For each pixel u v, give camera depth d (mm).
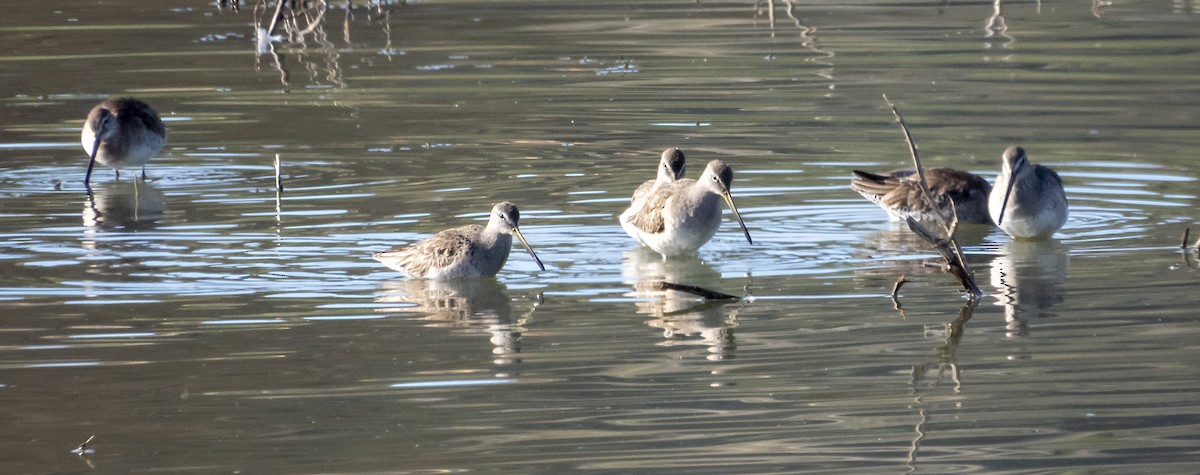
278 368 13016
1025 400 12141
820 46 28812
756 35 30031
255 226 18016
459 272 15852
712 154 21484
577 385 12547
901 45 28797
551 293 15516
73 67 27609
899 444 11281
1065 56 27516
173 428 11641
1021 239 17750
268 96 25469
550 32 30688
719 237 17828
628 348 13562
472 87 25969
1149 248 16906
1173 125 22594
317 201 19203
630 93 25359
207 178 20625
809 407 12055
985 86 25359
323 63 27984
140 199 19484
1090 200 19109
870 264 16531
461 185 19969
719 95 25094
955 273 15031
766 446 11227
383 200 19203
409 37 30375
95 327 14102
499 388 12492
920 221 18359
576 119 23703
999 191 17531
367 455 11102
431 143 22359
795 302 15023
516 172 20641
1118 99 24266
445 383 12633
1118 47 28172
